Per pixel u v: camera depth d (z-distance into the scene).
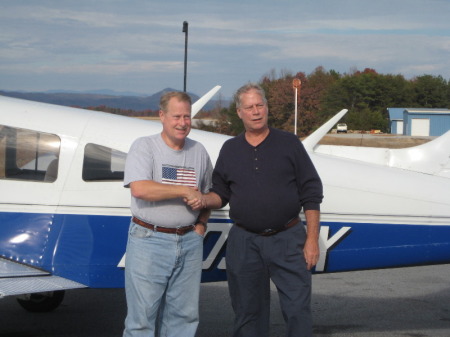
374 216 4.50
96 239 4.27
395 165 4.79
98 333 5.02
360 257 4.52
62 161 4.30
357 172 4.55
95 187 4.27
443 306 5.90
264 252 3.75
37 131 4.36
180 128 3.55
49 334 4.98
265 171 3.68
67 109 4.55
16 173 4.35
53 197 4.28
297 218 3.79
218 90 5.94
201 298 6.07
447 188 4.60
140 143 3.61
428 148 4.77
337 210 4.46
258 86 3.71
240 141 3.77
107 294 6.18
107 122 4.43
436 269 7.53
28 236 4.27
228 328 5.17
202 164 3.74
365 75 65.31
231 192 3.79
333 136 42.88
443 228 4.55
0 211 4.30
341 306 5.89
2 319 5.33
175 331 3.77
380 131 55.00
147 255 3.57
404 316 5.58
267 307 3.93
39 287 4.02
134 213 3.61
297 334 3.71
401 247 4.54
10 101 4.57
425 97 67.44
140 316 3.58
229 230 4.18
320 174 4.48
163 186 3.50
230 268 3.85
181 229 3.62
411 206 4.52
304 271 3.74
